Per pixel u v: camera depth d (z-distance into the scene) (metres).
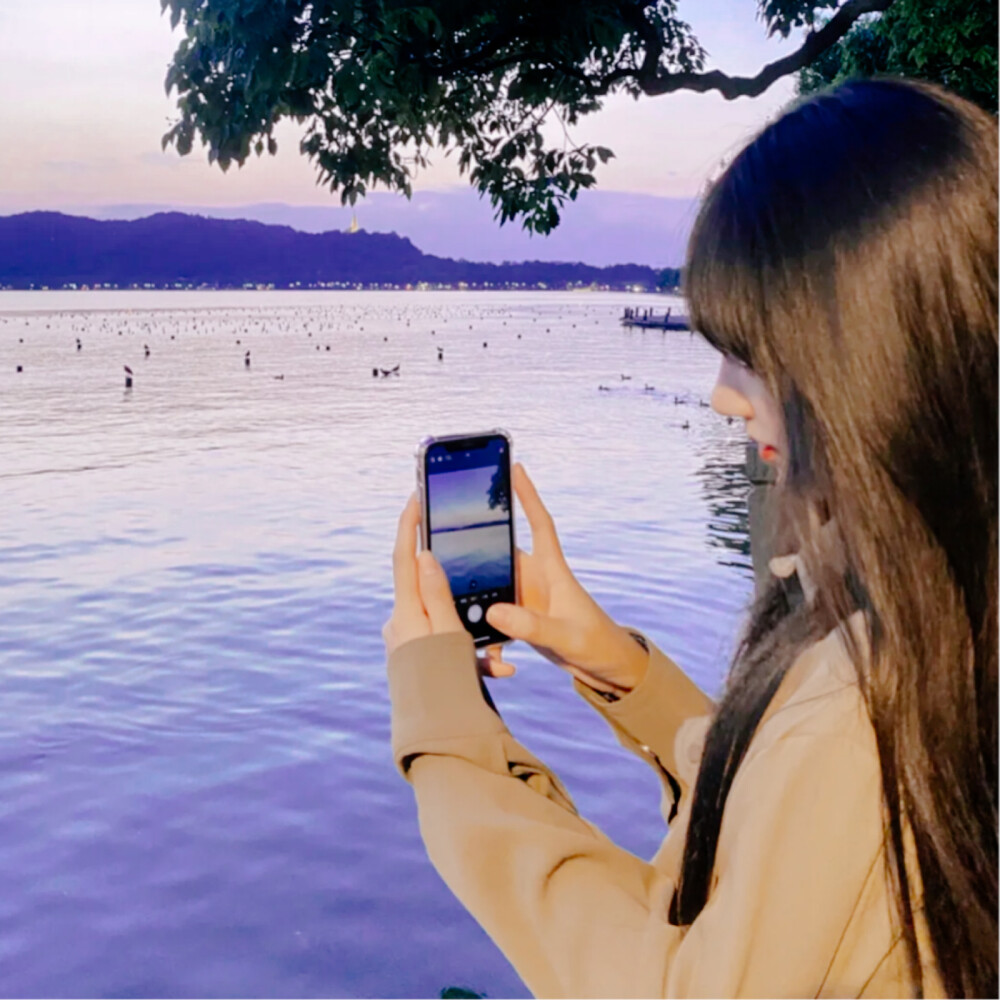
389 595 17.38
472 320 197.62
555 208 4.81
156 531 22.91
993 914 0.76
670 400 51.50
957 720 0.75
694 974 0.77
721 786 0.90
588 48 4.24
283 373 71.94
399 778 10.91
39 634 15.69
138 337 127.88
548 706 12.04
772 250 0.79
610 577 17.59
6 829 9.99
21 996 7.59
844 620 0.80
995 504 0.75
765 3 5.48
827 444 0.77
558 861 0.90
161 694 13.26
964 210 0.76
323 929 8.41
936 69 9.55
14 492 27.95
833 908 0.75
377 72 3.87
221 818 10.17
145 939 8.33
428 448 1.11
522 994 7.47
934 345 0.75
